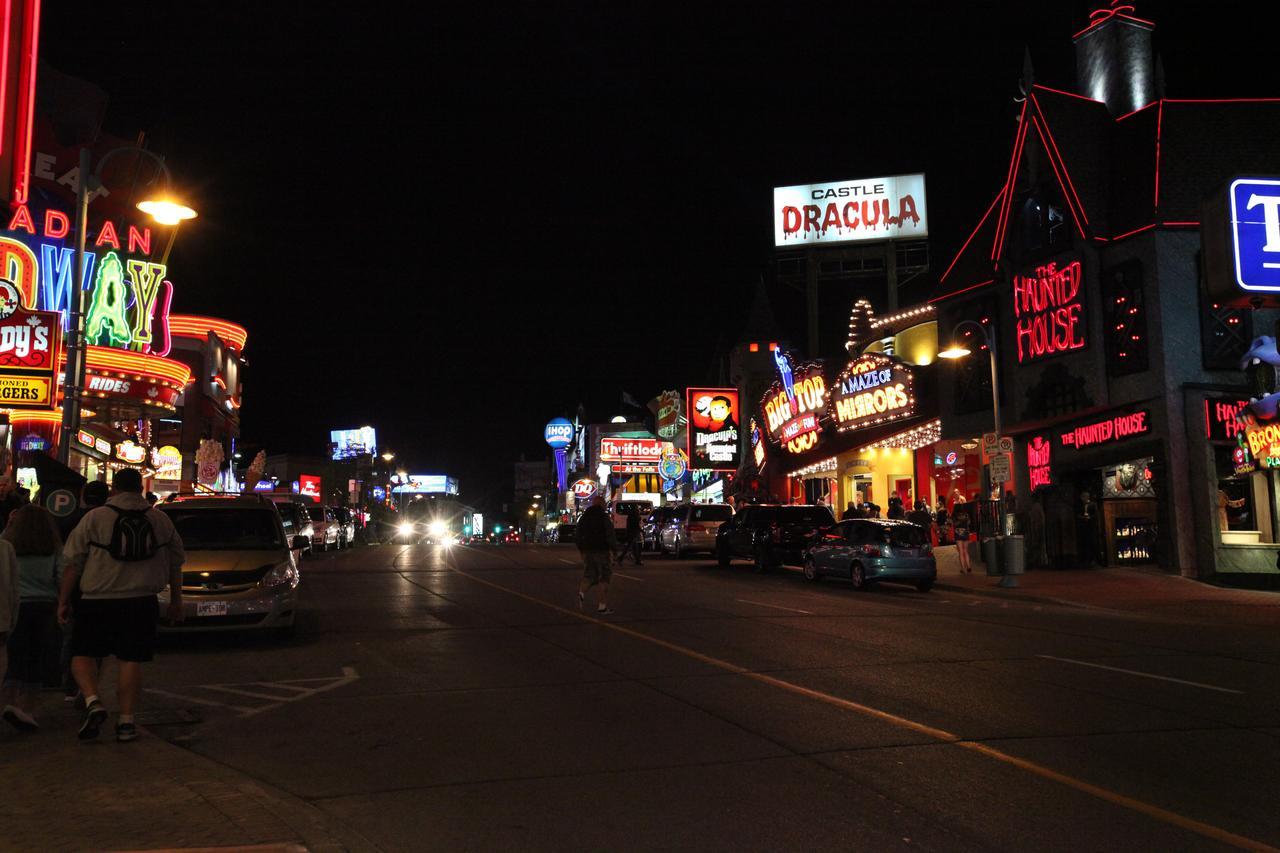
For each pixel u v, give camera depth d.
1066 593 19.95
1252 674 10.38
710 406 54.03
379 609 16.72
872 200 48.06
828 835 5.31
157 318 34.03
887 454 37.47
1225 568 21.81
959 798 5.95
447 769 6.70
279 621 12.61
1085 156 25.22
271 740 7.58
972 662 11.07
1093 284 24.52
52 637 8.43
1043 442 27.08
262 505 14.15
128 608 7.34
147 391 29.25
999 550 22.91
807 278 48.44
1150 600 18.78
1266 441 20.56
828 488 41.28
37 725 7.75
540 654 11.72
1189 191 23.11
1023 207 26.89
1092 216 24.33
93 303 31.08
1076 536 25.34
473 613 16.09
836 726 7.88
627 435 81.50
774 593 20.25
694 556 35.97
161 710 8.71
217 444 42.25
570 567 28.12
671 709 8.56
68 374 13.92
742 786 6.23
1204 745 7.25
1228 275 17.86
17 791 5.91
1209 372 22.56
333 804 5.93
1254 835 5.31
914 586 23.50
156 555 7.48
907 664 10.91
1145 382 22.97
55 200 31.84
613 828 5.45
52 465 10.02
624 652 11.85
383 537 101.31
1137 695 9.15
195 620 12.23
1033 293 26.44
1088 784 6.24
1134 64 28.45
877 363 34.38
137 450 32.41
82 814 5.43
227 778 6.24
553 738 7.55
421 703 8.91
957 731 7.69
